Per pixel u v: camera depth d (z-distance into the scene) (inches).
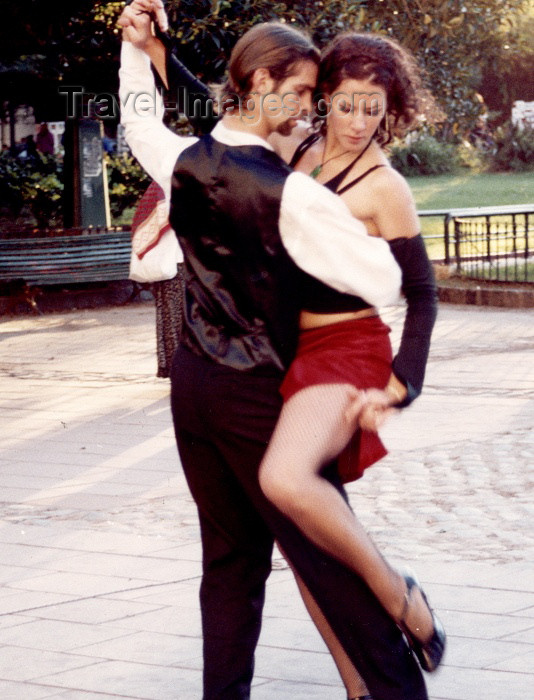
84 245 684.7
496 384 411.8
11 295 669.3
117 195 943.0
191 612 193.5
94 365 487.8
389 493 275.4
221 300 128.6
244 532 137.5
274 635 180.4
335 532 122.0
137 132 138.3
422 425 349.1
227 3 497.0
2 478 303.1
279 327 127.0
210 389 128.8
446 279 732.7
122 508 269.1
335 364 126.3
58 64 647.8
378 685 127.0
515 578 205.6
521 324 569.3
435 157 1647.4
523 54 659.4
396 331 526.6
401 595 127.3
